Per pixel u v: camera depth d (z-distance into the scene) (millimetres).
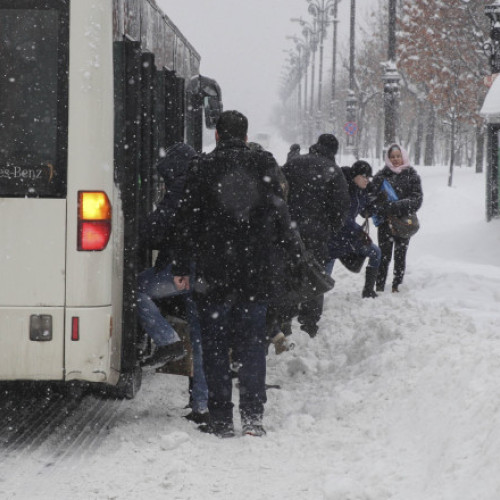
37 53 9281
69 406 11492
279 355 13852
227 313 10125
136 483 8430
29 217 9258
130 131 10148
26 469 8844
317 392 11562
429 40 65000
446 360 10320
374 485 8016
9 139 9281
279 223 10094
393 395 10227
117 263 9914
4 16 9281
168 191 10672
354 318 15672
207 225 9969
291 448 9477
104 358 9383
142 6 11586
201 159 10008
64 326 9281
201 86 16969
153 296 10695
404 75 90000
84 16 9289
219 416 10156
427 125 94625
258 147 10289
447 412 8844
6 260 9258
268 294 10031
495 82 32219
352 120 75750
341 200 14312
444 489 7305
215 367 10133
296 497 8008
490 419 7895
